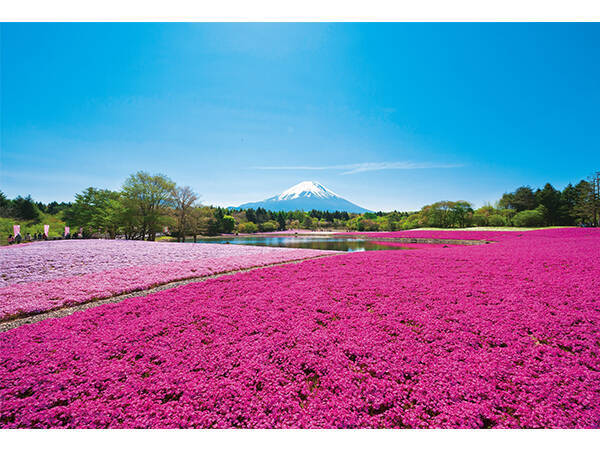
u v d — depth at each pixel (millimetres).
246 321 6094
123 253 15906
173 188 44438
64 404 3590
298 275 10812
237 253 18422
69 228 46625
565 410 3270
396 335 5445
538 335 5129
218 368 4254
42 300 7641
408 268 11758
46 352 4703
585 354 4426
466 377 3869
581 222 63781
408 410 3375
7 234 42031
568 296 7074
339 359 4441
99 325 5953
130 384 3850
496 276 9664
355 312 6582
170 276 10781
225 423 3225
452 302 7156
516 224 57094
